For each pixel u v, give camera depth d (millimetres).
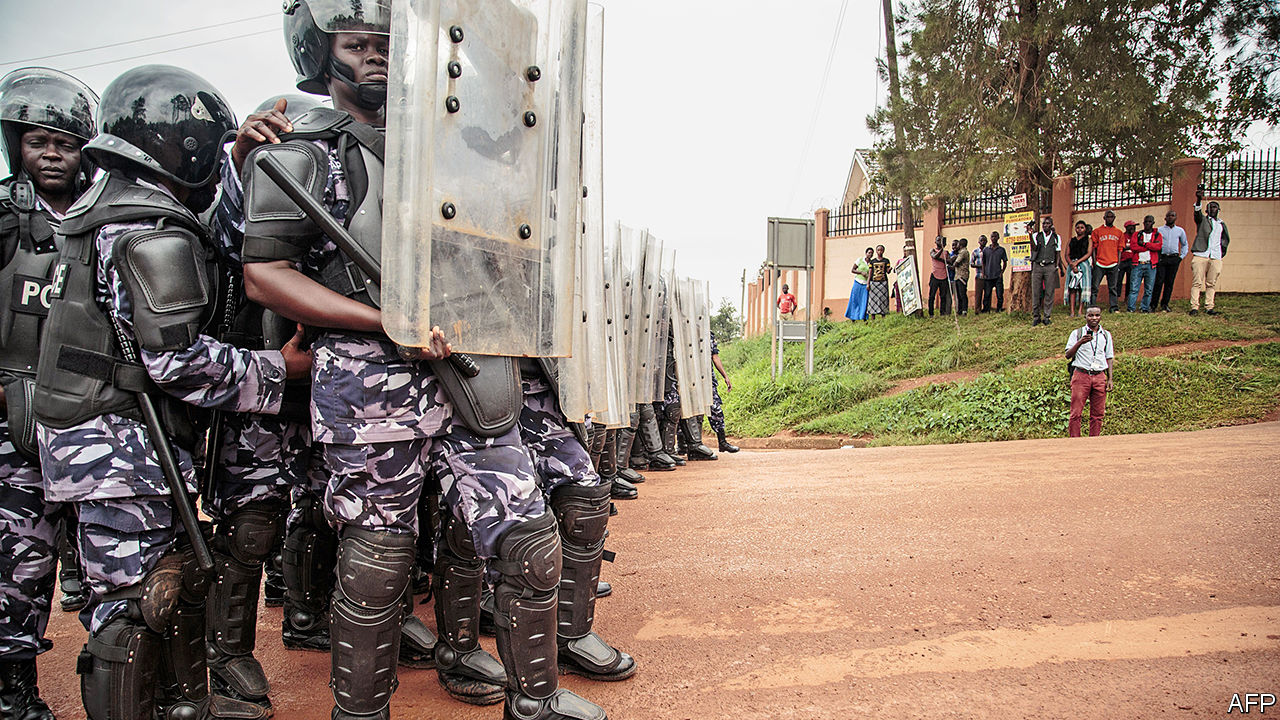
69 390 2346
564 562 2992
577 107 2545
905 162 19500
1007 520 5152
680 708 2740
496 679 2875
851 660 3102
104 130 2611
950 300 19812
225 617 2816
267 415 2830
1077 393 11328
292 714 2814
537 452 2939
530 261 2447
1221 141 17719
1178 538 4469
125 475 2324
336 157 2338
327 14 2451
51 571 2850
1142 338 15102
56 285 2438
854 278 22328
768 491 6848
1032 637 3240
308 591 3430
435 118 2135
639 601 3938
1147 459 7254
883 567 4301
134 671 2307
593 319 3117
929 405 14367
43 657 3576
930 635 3324
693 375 10070
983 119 17906
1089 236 16891
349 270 2277
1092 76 16953
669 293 9336
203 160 2762
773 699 2785
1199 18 16641
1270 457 6883
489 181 2301
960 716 2588
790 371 18906
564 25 2539
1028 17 17250
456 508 2449
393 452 2232
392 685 2285
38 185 3033
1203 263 16172
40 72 3027
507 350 2357
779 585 4094
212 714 2611
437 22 2113
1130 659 2967
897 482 6879
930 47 18500
